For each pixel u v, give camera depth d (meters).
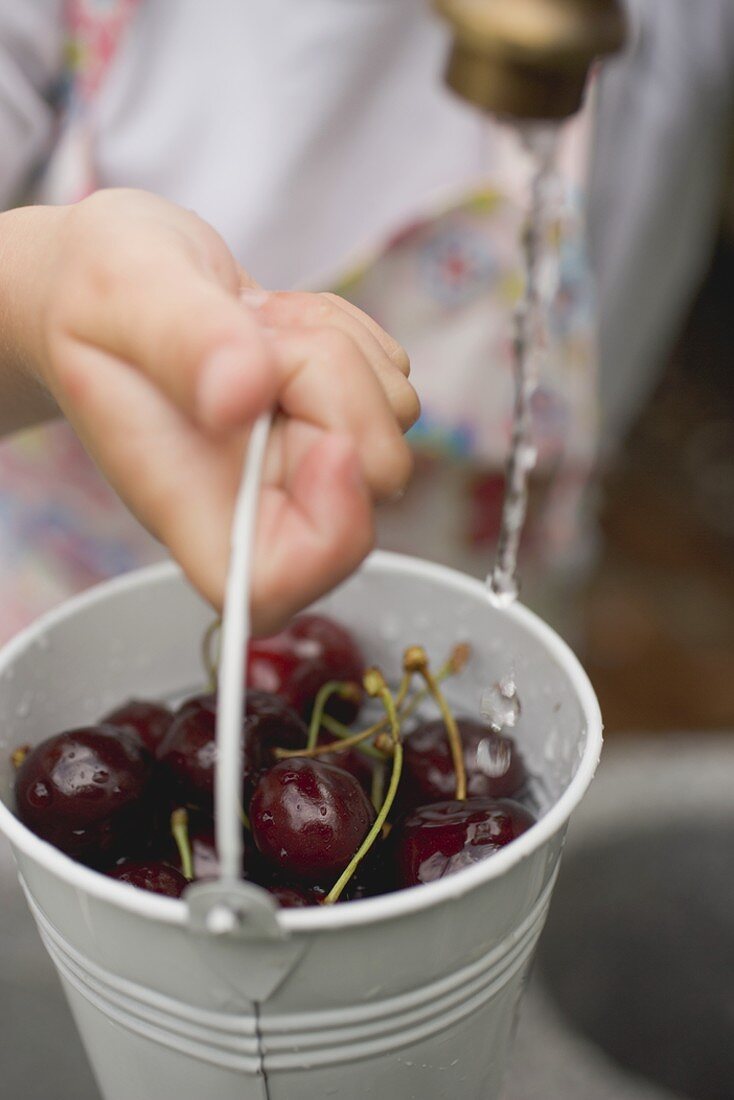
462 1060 0.36
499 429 0.77
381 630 0.42
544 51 0.46
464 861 0.35
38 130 0.66
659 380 1.62
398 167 0.69
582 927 0.61
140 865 0.35
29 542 0.75
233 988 0.32
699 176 0.91
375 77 0.67
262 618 0.33
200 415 0.32
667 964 0.63
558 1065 0.53
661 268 0.91
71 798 0.36
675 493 1.44
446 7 0.47
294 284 0.70
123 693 0.42
